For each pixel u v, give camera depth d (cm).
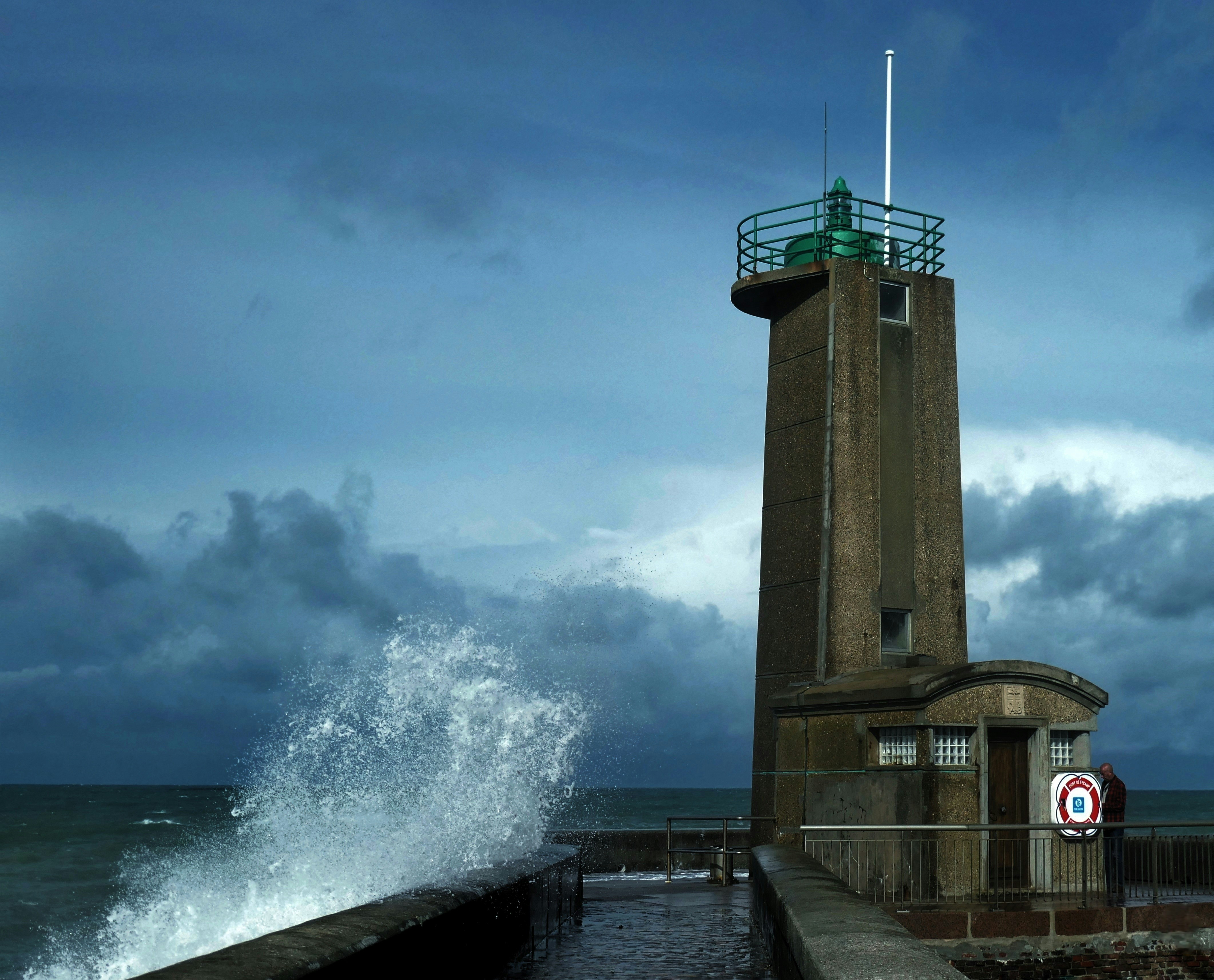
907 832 1552
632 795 17600
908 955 517
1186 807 13150
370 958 581
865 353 2159
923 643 2112
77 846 4766
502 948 920
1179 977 1368
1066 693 1636
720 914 1423
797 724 1809
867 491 2109
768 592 2219
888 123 2425
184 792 13538
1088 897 1459
